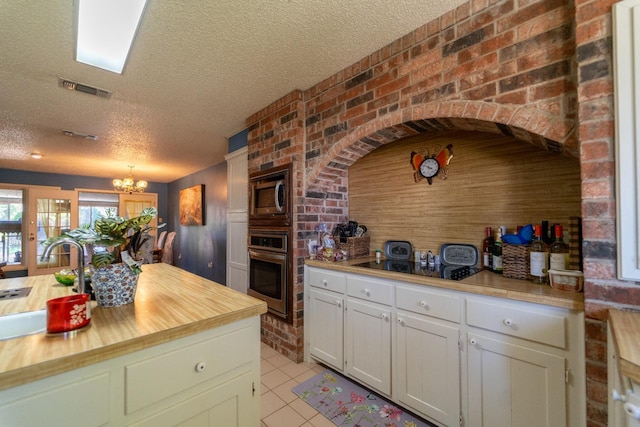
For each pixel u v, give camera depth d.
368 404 1.78
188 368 0.98
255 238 2.79
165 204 7.39
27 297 1.36
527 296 1.20
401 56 1.69
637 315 0.91
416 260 2.15
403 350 1.65
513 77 1.29
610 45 0.98
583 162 1.03
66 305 0.91
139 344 0.86
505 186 1.79
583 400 1.07
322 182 2.45
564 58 1.16
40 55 1.76
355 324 1.92
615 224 0.97
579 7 1.04
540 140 1.34
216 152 4.19
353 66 1.96
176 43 1.68
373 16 1.50
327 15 1.48
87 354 0.77
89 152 4.14
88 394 0.79
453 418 1.43
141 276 1.80
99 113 2.68
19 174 5.54
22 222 5.60
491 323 1.31
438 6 1.45
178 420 0.95
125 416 0.85
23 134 3.27
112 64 1.89
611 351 0.89
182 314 1.07
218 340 1.06
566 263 1.35
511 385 1.25
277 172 2.49
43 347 0.79
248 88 2.28
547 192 1.64
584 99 1.02
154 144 3.76
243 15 1.46
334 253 2.28
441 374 1.48
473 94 1.40
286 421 1.63
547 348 1.16
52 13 1.40
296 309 2.33
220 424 1.06
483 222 1.89
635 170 0.92
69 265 5.98
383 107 1.78
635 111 0.92
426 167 2.17
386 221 2.43
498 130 1.51
